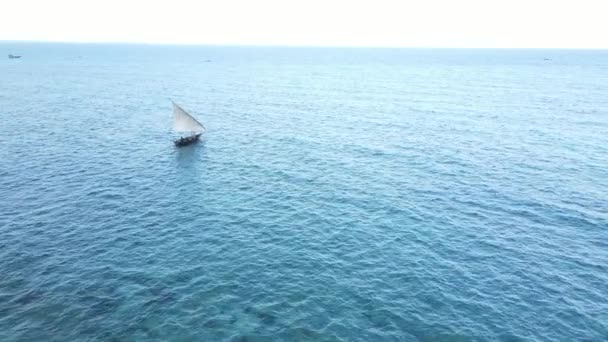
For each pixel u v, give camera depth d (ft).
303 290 83.05
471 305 78.95
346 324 73.67
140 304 78.33
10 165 152.46
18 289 81.56
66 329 71.20
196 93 350.43
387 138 196.95
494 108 274.36
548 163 158.61
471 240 102.78
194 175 147.54
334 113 260.62
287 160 164.86
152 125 225.76
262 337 70.38
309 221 112.57
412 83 426.92
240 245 99.91
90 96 324.60
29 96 312.91
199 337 70.33
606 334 71.72
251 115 254.06
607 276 88.28
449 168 154.20
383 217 115.14
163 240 101.86
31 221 109.81
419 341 69.87
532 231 106.93
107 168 153.17
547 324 74.08
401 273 89.10
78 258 93.25
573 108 272.31
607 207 120.16
